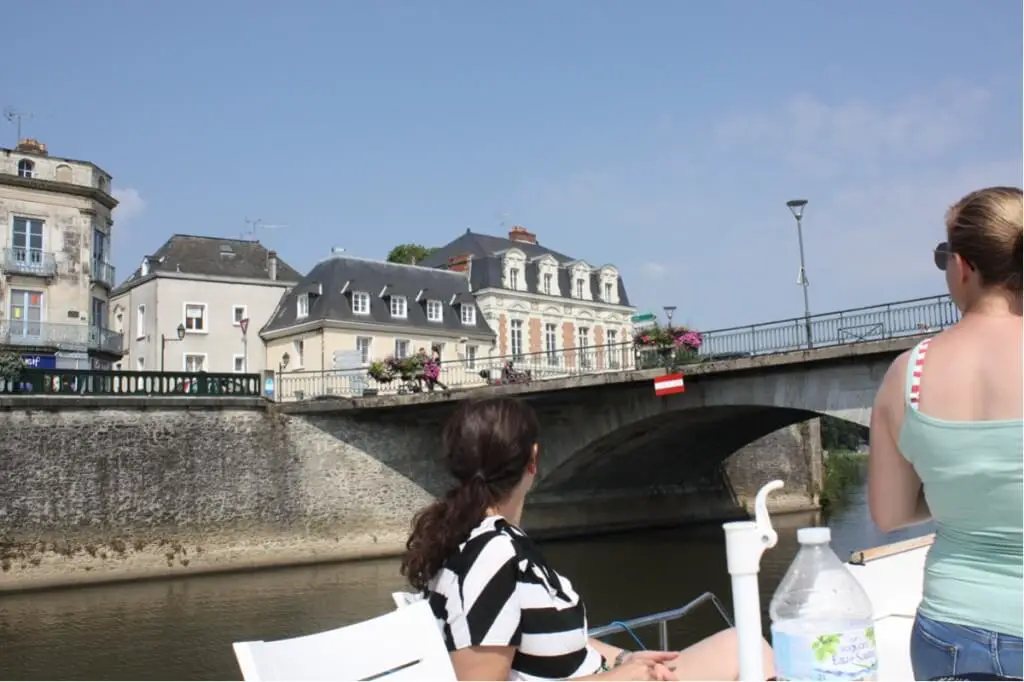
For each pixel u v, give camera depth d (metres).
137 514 26.08
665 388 24.72
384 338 44.09
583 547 30.69
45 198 36.22
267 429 28.84
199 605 21.58
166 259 47.12
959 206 2.23
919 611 2.22
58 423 25.36
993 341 2.07
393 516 30.64
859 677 2.14
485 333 47.38
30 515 24.41
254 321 47.69
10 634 18.33
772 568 22.64
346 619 19.86
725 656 2.95
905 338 19.73
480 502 2.54
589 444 29.62
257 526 28.00
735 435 33.53
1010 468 1.95
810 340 21.98
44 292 35.97
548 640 2.42
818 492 43.22
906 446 2.19
